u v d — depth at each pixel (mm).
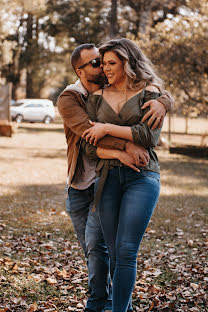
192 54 14750
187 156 16531
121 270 2602
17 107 26891
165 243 5516
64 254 4883
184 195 8711
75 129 2920
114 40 2748
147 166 2736
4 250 4824
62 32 29484
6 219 6332
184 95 16266
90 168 3188
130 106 2721
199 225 6430
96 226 3053
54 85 30156
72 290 3867
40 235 5633
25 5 28391
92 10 29078
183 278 4203
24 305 3482
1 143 18359
